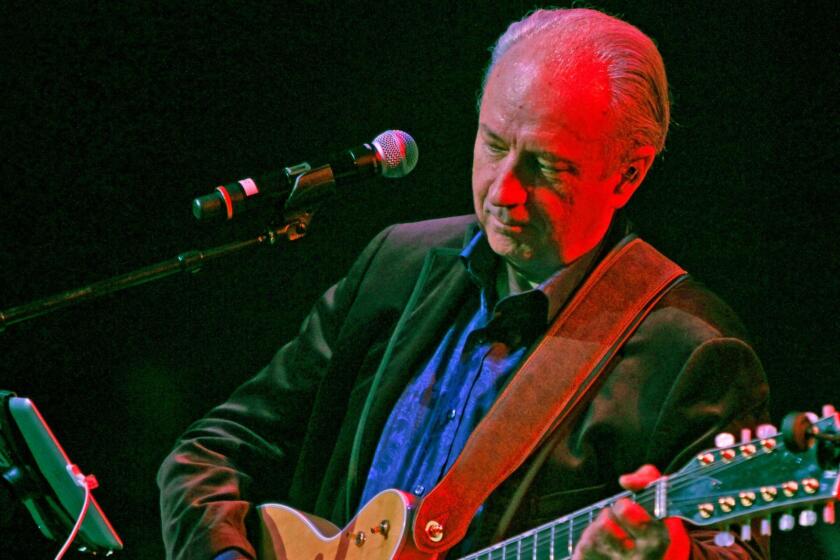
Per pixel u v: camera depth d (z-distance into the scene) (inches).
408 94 436.1
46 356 449.7
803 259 361.4
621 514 186.4
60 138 446.9
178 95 450.3
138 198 452.1
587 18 235.5
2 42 437.7
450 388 249.3
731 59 371.9
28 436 247.9
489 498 232.8
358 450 254.1
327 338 281.3
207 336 452.4
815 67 361.1
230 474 269.3
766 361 363.3
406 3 433.1
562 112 221.8
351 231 438.6
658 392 225.9
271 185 242.4
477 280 255.0
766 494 179.9
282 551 251.4
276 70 447.2
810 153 361.4
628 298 240.1
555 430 232.8
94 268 452.1
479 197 234.7
